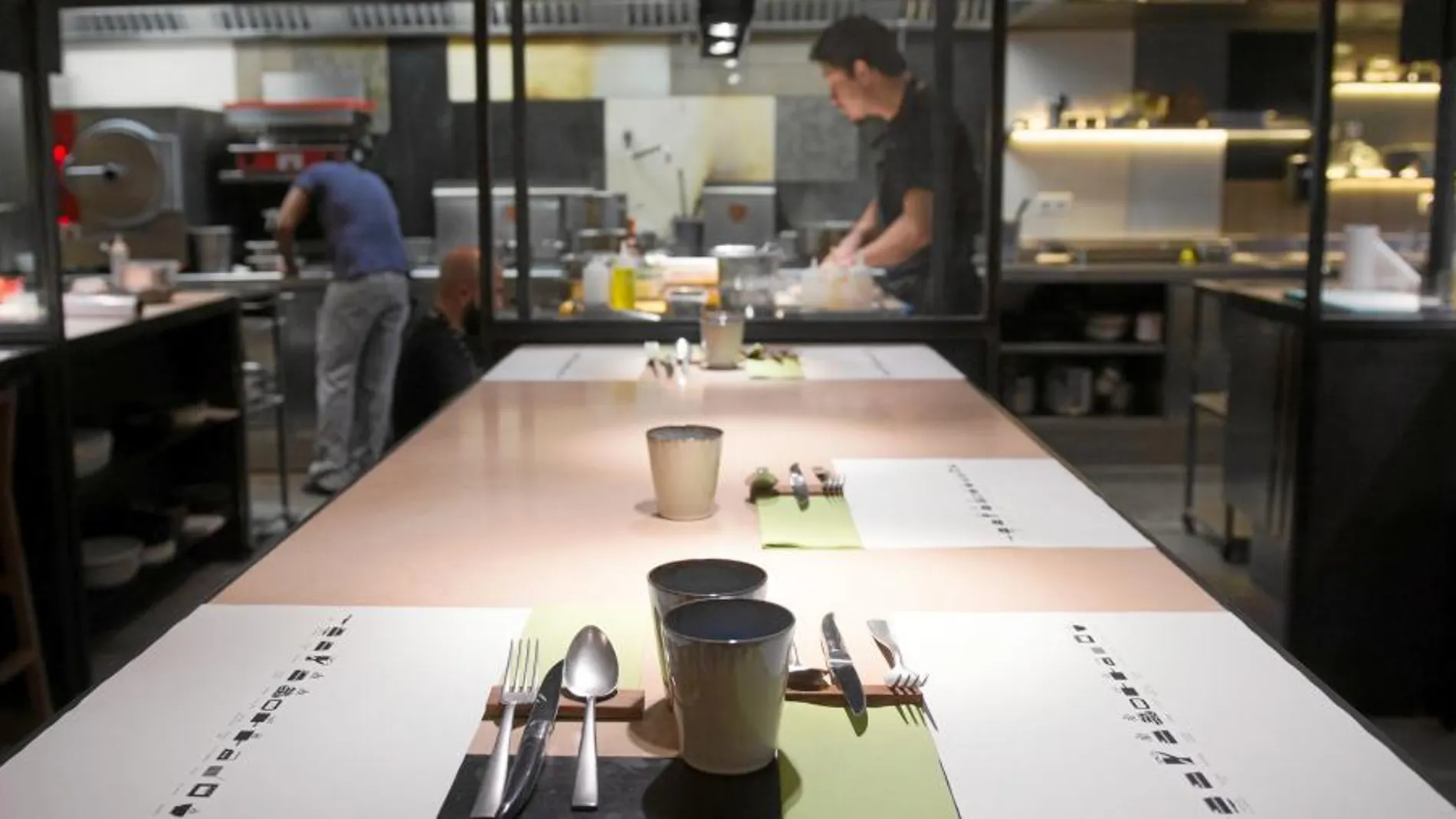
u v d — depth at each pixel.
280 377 5.50
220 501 4.64
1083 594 1.42
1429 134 4.29
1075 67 6.81
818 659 1.23
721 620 1.05
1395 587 3.43
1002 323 6.41
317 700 1.15
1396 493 3.39
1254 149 6.90
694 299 3.64
